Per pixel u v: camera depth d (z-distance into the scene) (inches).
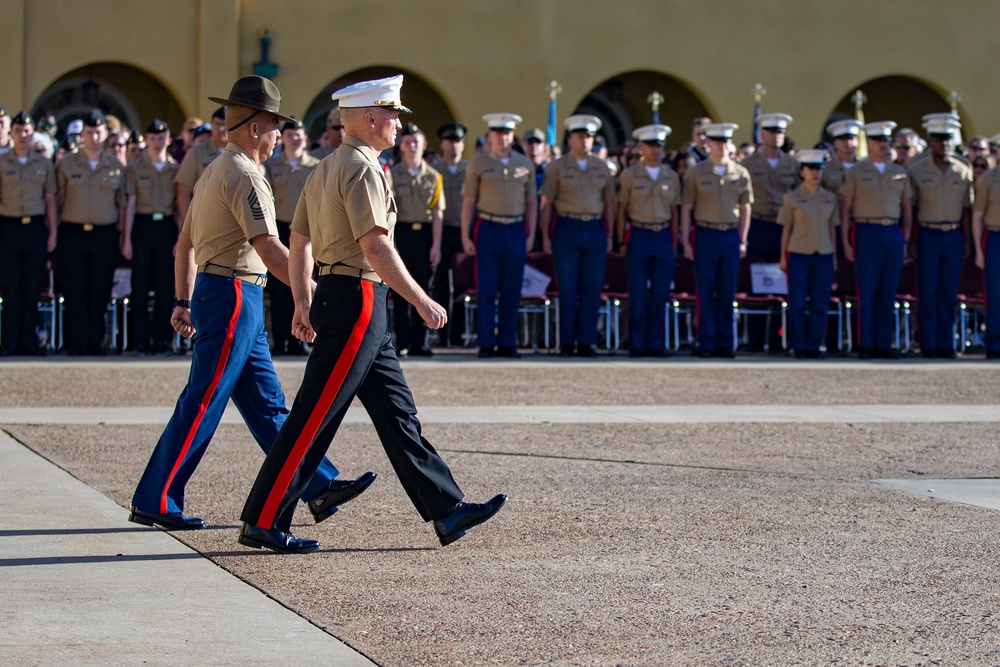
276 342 1577.3
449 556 610.2
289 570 583.2
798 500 749.3
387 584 557.9
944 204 1672.0
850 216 1674.5
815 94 2746.1
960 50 2815.0
